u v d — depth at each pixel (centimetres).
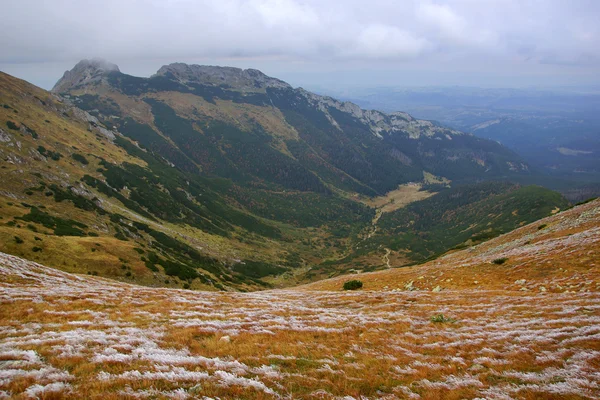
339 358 1819
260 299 3919
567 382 1435
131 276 8131
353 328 2453
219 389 1300
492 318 2536
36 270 4309
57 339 1742
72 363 1434
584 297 2761
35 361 1430
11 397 1107
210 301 3509
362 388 1452
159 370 1431
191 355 1719
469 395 1392
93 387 1221
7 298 2686
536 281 3553
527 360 1712
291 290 6112
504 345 1966
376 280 5434
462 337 2177
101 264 7838
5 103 19212
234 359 1684
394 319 2725
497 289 3656
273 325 2464
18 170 13225
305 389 1398
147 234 15188
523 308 2684
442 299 3369
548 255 4144
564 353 1727
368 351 1956
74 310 2541
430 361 1816
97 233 11725
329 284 6284
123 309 2730
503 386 1468
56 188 13612
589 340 1831
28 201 11738
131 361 1516
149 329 2159
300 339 2141
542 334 2045
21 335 1886
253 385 1365
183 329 2170
